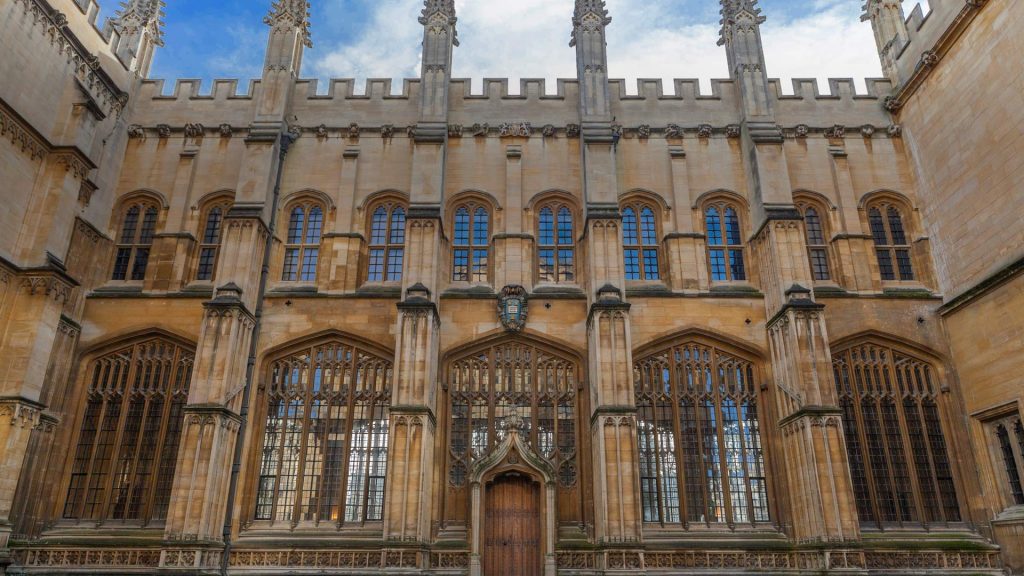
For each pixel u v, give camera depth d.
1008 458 22.45
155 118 28.75
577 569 21.42
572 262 26.64
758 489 23.45
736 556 21.66
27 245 21.78
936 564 21.56
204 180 27.62
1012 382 21.72
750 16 29.08
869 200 27.38
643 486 23.36
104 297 25.34
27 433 20.39
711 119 28.52
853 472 23.52
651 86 29.14
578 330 24.98
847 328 24.97
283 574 21.22
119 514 22.91
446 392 24.31
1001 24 22.58
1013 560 21.39
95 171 26.22
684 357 25.00
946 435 24.00
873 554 21.52
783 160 25.97
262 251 25.41
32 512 22.17
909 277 26.50
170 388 24.41
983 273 23.34
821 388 21.91
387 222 27.25
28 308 21.11
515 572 21.47
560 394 24.45
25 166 22.06
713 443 23.95
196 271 26.47
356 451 23.75
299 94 28.98
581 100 27.30
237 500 22.53
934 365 24.95
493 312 25.28
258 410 24.06
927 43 26.72
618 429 21.72
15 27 21.80
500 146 28.08
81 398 24.30
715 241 26.95
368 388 24.50
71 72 24.66
